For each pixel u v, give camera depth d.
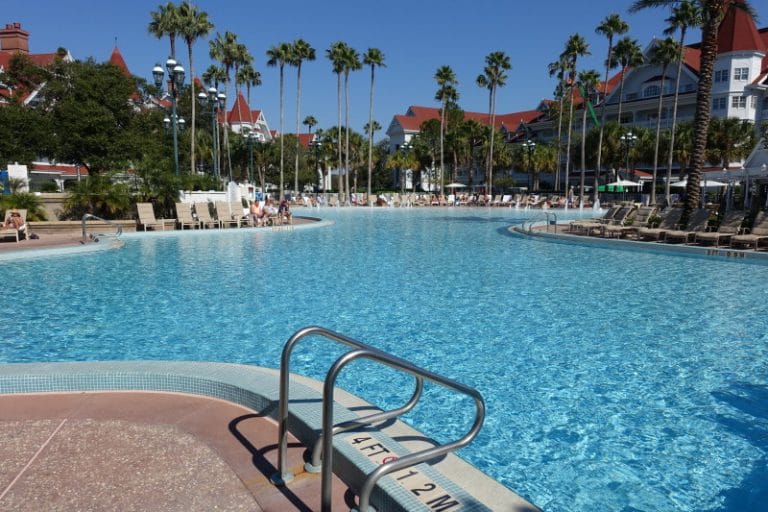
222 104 31.95
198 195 23.38
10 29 42.97
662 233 16.72
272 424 3.77
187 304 8.72
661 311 8.24
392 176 85.94
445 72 55.16
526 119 81.88
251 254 14.85
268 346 6.57
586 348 6.45
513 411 4.67
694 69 53.06
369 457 3.13
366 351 2.51
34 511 2.71
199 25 37.25
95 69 34.16
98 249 15.01
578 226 20.36
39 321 7.66
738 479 3.59
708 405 4.79
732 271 12.06
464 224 27.16
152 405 4.09
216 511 2.75
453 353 6.28
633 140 47.84
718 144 42.91
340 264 13.11
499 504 2.94
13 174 21.30
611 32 44.62
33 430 3.64
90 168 32.97
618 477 3.63
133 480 3.02
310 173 71.62
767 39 54.16
